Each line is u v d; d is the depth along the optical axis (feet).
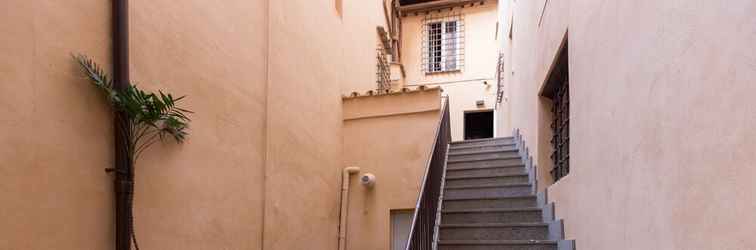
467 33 38.86
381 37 31.27
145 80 9.75
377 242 19.42
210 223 11.56
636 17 7.30
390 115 20.43
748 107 4.39
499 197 16.74
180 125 10.14
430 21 39.99
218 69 12.28
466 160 20.86
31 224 7.26
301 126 16.98
